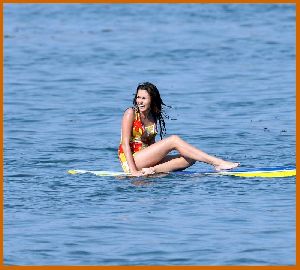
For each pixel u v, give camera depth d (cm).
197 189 4312
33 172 4694
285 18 10844
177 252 3381
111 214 3894
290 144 5347
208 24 10575
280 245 3441
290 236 3544
